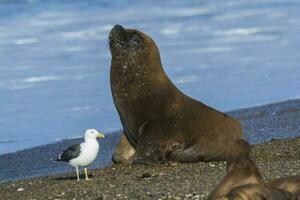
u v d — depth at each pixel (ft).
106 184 78.23
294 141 102.47
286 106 143.54
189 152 97.76
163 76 102.42
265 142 106.01
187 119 99.76
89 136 82.48
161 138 98.32
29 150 120.47
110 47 103.35
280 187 54.54
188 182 74.38
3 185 85.71
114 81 103.24
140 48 102.17
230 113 140.77
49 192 76.38
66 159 82.58
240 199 49.70
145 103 101.09
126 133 102.89
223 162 94.94
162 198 65.72
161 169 90.89
